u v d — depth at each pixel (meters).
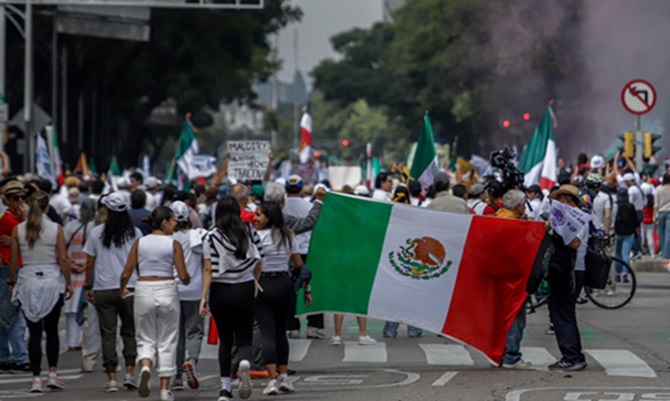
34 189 29.16
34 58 112.25
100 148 123.38
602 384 23.50
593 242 34.12
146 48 122.44
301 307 27.23
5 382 26.11
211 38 120.88
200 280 25.03
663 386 23.16
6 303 27.53
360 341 31.27
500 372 25.66
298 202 29.20
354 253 27.16
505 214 27.19
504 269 26.28
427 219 26.81
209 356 29.89
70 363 29.22
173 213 23.36
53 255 24.97
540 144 47.44
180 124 156.25
